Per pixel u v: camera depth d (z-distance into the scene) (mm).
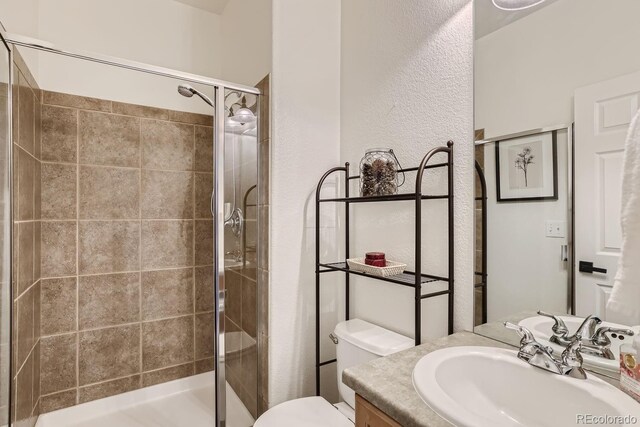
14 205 1333
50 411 1758
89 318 1872
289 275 1617
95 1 1957
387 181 1283
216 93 1687
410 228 1361
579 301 856
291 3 1628
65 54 1377
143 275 2025
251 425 1716
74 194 1829
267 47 1619
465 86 1150
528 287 967
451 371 861
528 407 787
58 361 1782
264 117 1646
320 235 1699
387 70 1478
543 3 937
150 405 1987
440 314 1224
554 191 911
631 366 683
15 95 1351
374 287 1540
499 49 1048
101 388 1902
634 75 759
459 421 605
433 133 1265
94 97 1894
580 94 855
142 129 2025
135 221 2002
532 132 959
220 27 2355
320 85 1709
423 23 1311
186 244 2160
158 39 2150
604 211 810
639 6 753
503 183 1035
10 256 1201
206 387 2180
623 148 776
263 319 1633
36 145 1662
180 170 2141
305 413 1280
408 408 681
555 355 886
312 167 1678
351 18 1702
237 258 1752
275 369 1580
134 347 1998
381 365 878
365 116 1603
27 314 1510
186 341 2152
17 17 1599
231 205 1736
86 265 1863
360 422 808
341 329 1441
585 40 848
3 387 1154
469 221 1129
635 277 629
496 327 1044
